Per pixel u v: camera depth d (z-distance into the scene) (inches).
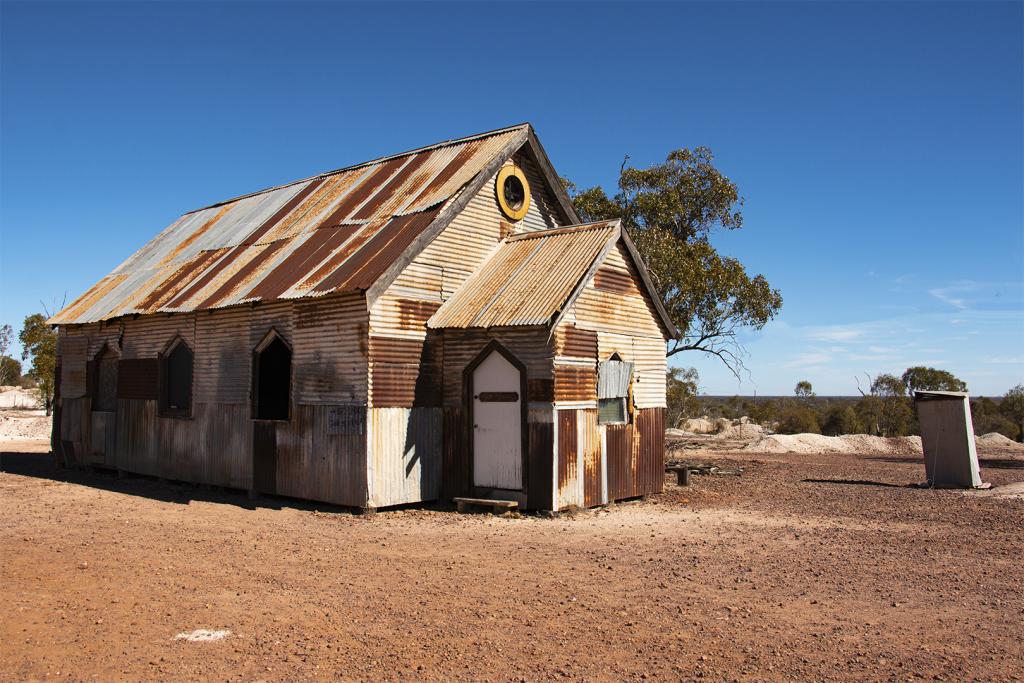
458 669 269.9
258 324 698.8
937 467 816.3
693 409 1959.9
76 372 936.3
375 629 312.3
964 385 2026.3
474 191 705.6
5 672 265.9
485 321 624.7
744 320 1056.2
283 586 377.4
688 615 334.0
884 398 2004.2
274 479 670.5
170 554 447.2
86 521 559.2
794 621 326.6
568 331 621.9
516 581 390.0
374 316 607.5
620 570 416.2
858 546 487.2
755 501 705.0
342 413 618.8
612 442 674.8
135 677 261.9
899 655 286.0
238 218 950.4
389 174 826.2
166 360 805.2
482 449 639.8
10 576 393.7
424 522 567.5
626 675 265.1
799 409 2114.9
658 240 1013.2
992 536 525.3
